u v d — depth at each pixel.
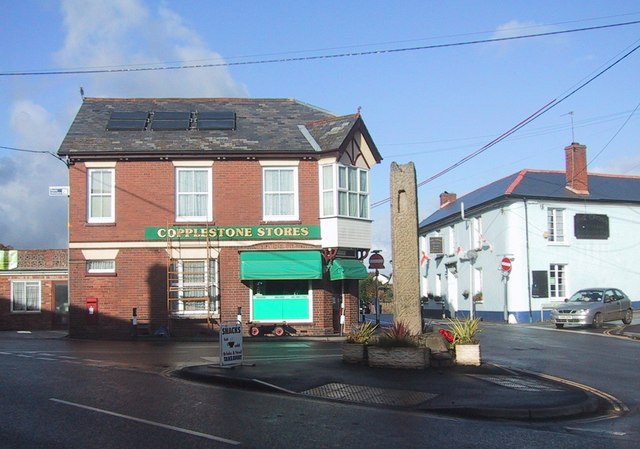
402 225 15.80
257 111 29.03
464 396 11.12
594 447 8.07
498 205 37.62
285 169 25.94
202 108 28.94
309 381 12.42
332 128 26.80
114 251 25.11
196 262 25.47
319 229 25.73
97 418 9.26
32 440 7.98
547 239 36.84
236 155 25.53
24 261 33.88
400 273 15.70
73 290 24.94
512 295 36.25
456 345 14.68
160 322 24.95
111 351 18.78
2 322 33.34
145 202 25.31
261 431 8.62
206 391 11.79
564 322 28.84
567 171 38.81
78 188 25.17
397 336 14.38
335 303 26.34
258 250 25.44
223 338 14.13
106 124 26.83
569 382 13.48
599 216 38.19
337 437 8.38
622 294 30.73
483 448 7.93
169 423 9.00
